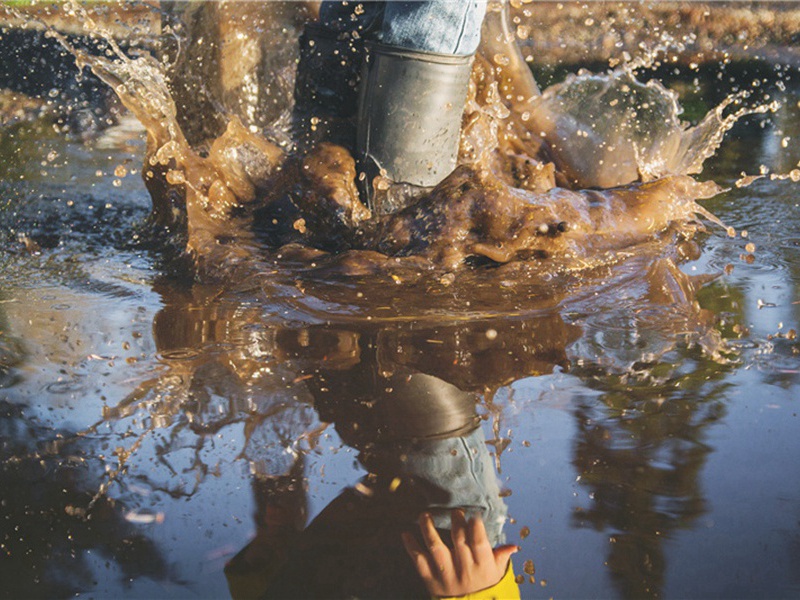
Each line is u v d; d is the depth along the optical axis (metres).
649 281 2.53
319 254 2.73
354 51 2.97
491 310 2.31
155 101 3.03
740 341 2.08
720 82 6.13
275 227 2.95
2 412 1.76
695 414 1.72
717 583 1.22
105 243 2.98
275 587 1.22
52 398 1.82
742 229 3.05
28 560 1.31
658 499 1.43
